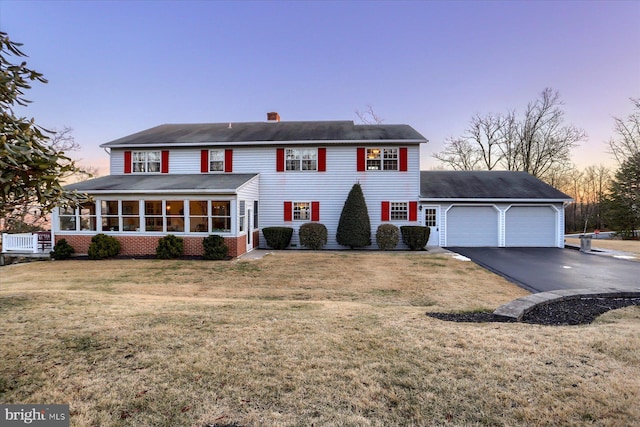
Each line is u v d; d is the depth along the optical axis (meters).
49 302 5.49
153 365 3.06
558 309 5.15
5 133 2.20
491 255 13.15
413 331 3.98
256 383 2.73
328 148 15.62
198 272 9.89
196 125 19.06
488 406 2.37
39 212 2.79
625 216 24.81
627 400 2.40
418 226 14.95
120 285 8.34
